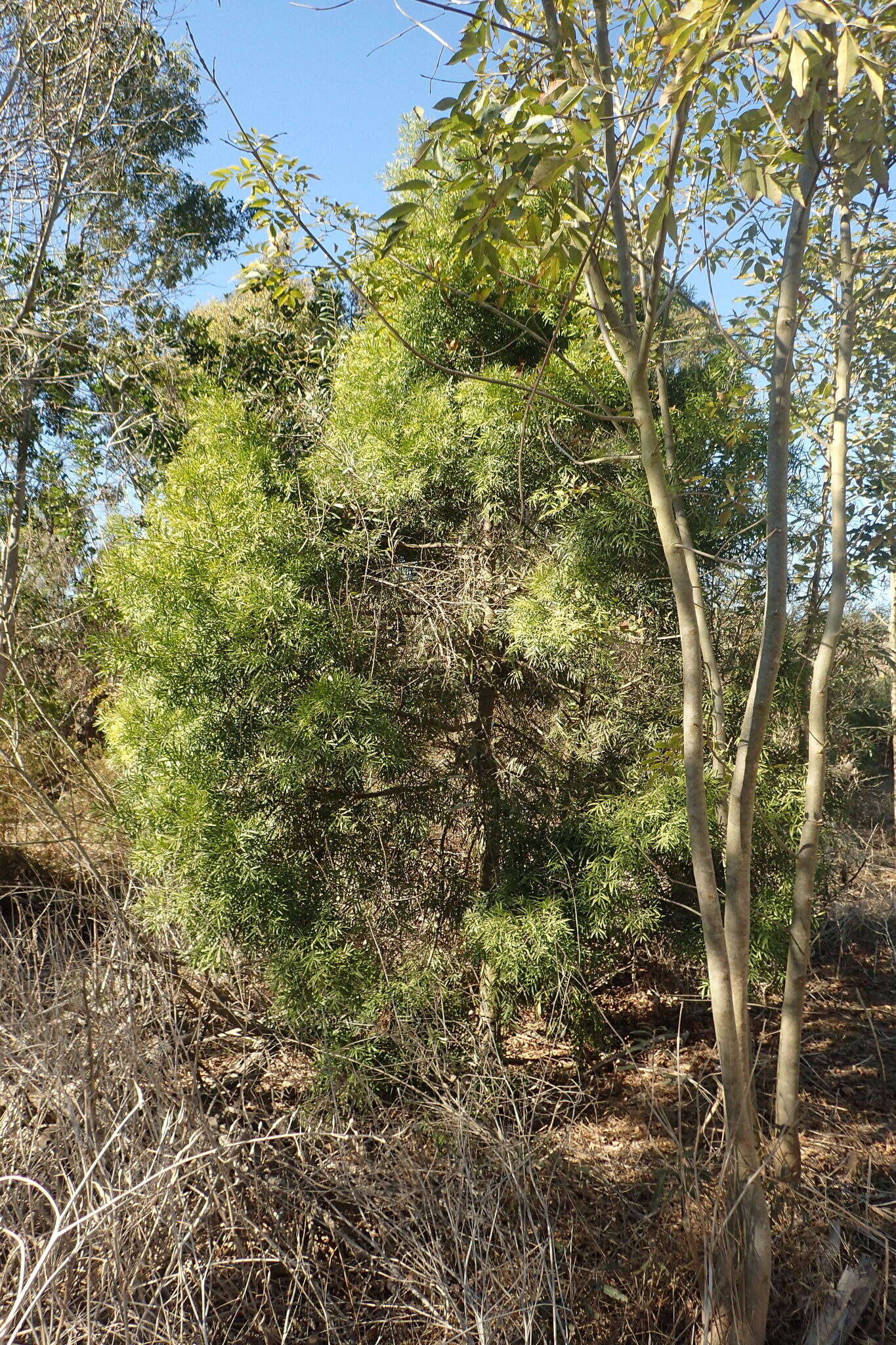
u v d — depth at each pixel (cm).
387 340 477
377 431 453
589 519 435
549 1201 309
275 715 432
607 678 473
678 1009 559
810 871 308
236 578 436
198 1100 294
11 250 848
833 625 318
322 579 460
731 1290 256
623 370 263
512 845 461
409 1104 371
